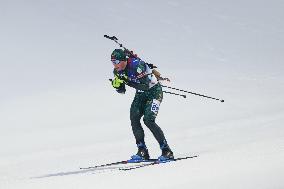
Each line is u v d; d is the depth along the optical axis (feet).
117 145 117.08
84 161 94.17
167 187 57.47
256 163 64.95
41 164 97.04
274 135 91.40
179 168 69.82
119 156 96.48
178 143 102.53
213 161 71.67
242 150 78.38
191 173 64.44
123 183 63.16
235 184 54.70
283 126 102.06
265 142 83.66
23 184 71.92
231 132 106.01
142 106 83.56
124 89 82.84
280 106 145.48
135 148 107.86
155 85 83.10
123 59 80.64
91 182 66.59
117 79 81.82
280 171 58.03
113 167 81.00
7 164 103.81
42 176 78.33
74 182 68.54
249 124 114.11
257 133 97.19
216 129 115.55
